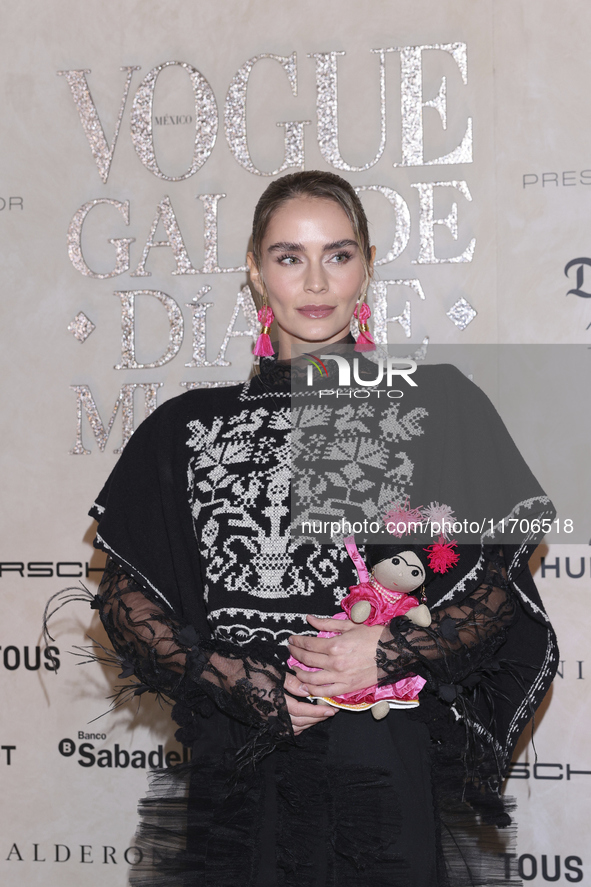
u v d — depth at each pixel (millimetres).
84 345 2277
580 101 2090
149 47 2254
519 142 2111
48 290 2289
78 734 2254
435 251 2145
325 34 2184
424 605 1212
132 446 1476
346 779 1184
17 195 2301
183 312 2250
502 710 1411
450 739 1277
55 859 2246
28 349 2295
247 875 1210
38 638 2275
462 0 2133
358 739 1208
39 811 2258
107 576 1426
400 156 2154
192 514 1361
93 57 2273
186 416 1437
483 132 2123
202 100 2232
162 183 2254
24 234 2299
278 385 1396
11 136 2301
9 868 2262
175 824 1332
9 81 2303
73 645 2258
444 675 1177
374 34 2164
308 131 2189
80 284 2281
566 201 2096
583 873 2059
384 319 2152
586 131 2088
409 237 2152
